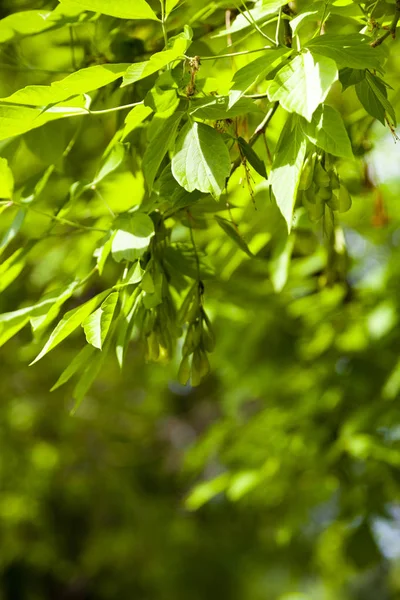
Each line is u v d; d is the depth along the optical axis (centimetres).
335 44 154
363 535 380
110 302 166
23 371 638
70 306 481
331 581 625
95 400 698
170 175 182
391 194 453
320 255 372
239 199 297
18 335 545
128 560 761
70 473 722
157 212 202
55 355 629
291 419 416
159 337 192
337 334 420
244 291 411
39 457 666
